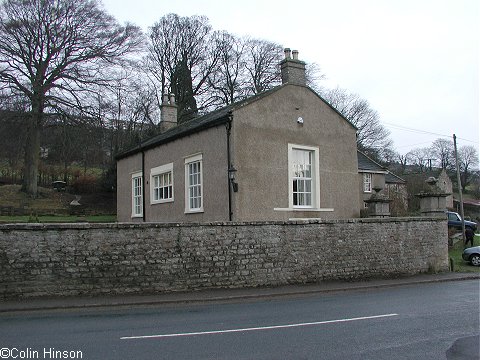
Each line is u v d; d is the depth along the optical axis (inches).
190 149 757.3
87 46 1375.5
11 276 434.0
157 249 483.8
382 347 266.8
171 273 486.6
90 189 1744.6
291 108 724.7
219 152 682.8
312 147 740.0
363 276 599.2
